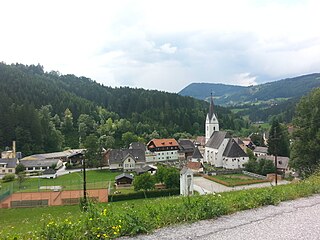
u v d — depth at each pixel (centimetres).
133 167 7819
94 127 12750
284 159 6331
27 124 10119
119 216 910
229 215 1028
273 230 847
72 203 3594
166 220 945
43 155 9275
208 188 4716
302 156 3638
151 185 4438
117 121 13075
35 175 7312
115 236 819
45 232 830
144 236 824
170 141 9762
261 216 1004
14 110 10175
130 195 4181
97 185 5406
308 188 1438
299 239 768
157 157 9438
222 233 830
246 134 14388
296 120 3822
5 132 9838
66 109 13512
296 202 1224
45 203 3581
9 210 3312
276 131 7669
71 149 10950
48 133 10756
